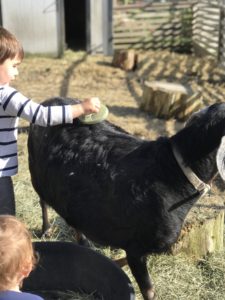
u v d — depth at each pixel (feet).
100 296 12.51
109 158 11.77
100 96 32.27
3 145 11.85
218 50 41.45
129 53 39.63
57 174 12.62
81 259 12.58
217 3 42.86
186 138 11.00
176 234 11.50
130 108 29.45
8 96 11.18
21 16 45.78
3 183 12.07
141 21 48.06
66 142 12.63
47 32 46.29
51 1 45.68
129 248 11.82
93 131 12.53
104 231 11.97
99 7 46.50
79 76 37.99
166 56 45.50
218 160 9.96
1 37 11.18
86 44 47.65
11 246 7.73
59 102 13.65
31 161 14.16
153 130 25.40
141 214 11.21
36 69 40.57
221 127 10.61
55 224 16.57
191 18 48.62
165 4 48.06
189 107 26.73
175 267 14.66
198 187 11.08
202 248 15.17
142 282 11.98
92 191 11.80
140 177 11.20
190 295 13.78
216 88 33.58
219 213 15.49
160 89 27.48
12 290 7.82
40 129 13.55
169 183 11.05
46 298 12.87
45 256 12.82
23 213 17.28
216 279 14.40
